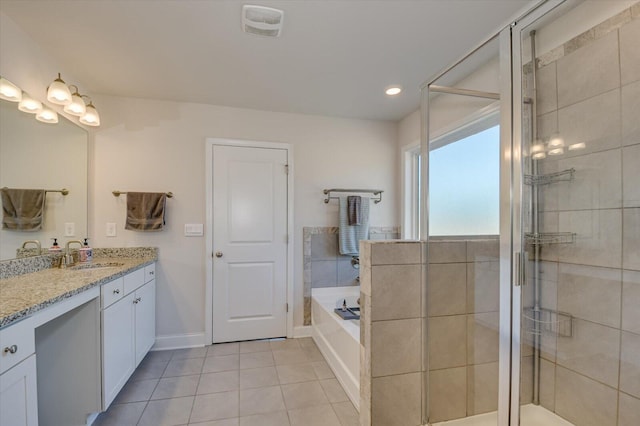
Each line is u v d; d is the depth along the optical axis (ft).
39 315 4.18
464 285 5.77
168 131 9.46
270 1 5.22
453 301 5.74
